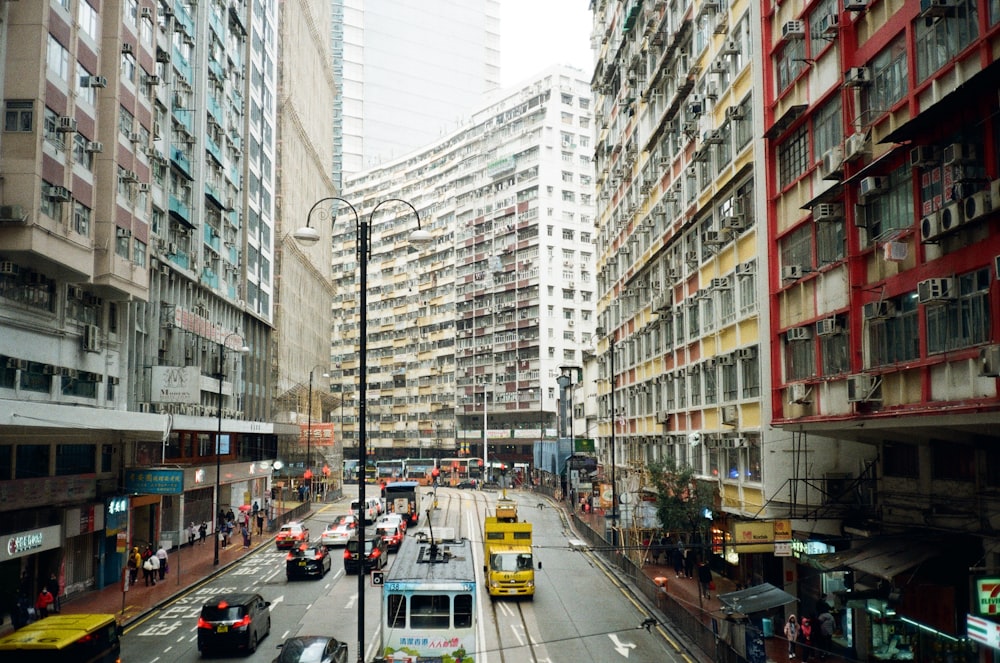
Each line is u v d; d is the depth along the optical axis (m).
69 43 29.67
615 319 56.81
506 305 107.62
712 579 34.59
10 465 28.80
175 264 44.78
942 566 19.86
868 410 19.33
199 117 49.50
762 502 27.80
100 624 18.75
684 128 37.69
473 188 116.88
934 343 17.00
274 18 72.25
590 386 70.81
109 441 35.88
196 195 49.19
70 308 32.09
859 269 20.38
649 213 45.88
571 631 26.95
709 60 34.75
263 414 67.19
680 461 39.97
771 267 25.56
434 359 123.00
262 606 25.88
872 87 20.09
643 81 47.28
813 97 23.11
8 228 26.59
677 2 40.16
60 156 28.88
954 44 16.66
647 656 23.78
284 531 47.56
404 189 133.12
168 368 40.25
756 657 20.56
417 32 178.12
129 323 38.66
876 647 22.73
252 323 64.12
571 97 107.81
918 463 21.48
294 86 82.06
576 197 107.12
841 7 21.30
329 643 20.73
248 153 61.09
